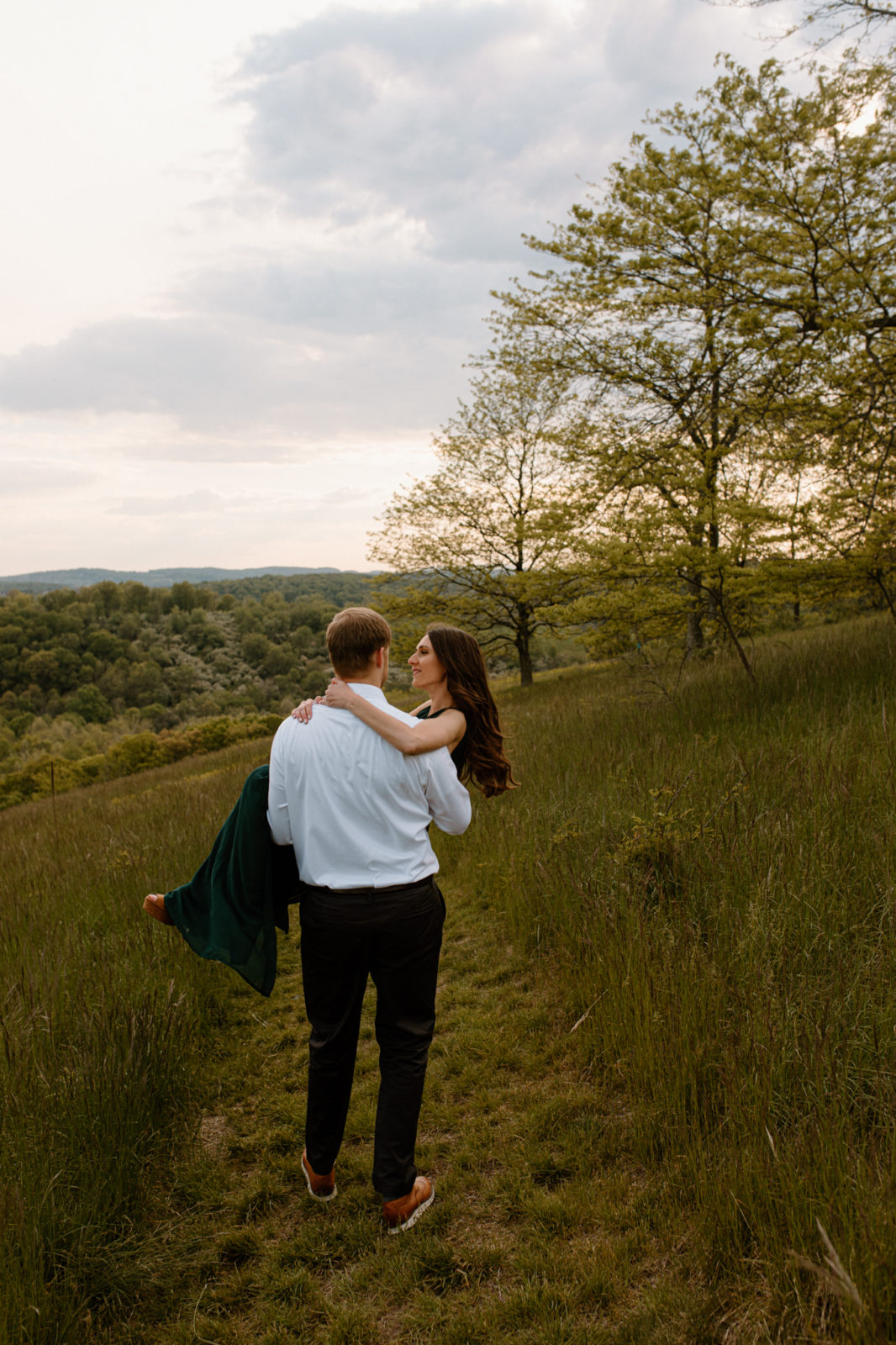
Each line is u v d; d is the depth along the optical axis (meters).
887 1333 1.47
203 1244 2.23
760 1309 1.65
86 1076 2.55
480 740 2.37
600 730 7.48
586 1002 3.06
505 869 4.76
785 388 7.60
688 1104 2.31
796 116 7.07
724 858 3.45
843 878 3.13
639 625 11.24
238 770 13.42
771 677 7.79
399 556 20.33
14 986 3.36
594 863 3.96
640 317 10.04
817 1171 1.80
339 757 2.04
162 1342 1.91
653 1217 2.01
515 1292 1.87
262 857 2.16
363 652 2.13
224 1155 2.66
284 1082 3.10
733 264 8.00
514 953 3.87
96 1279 2.02
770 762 4.66
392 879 2.05
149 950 4.01
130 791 16.97
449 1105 2.74
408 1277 1.99
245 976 2.19
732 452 9.02
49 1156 2.25
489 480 19.33
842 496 7.30
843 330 6.84
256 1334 1.91
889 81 6.84
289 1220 2.31
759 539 7.64
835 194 7.09
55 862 6.85
